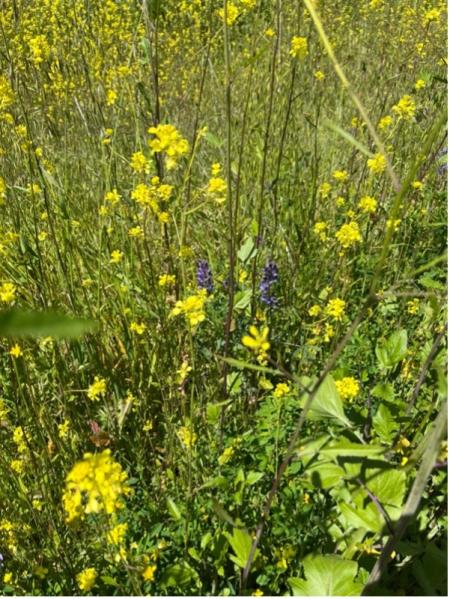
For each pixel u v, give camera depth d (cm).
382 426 175
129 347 271
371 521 139
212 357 259
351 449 128
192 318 192
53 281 270
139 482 229
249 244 240
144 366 269
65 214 263
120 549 158
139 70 301
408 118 300
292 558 180
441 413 111
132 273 297
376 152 342
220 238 323
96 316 261
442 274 294
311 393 121
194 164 395
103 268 286
